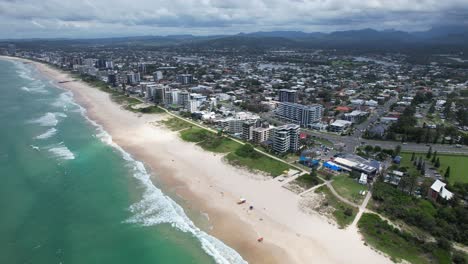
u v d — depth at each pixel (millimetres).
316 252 83938
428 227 93688
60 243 86188
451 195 110938
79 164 135750
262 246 86250
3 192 109750
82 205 104312
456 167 140875
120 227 93500
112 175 126688
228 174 131000
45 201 105875
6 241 85812
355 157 143750
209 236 90125
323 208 103938
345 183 121812
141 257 81875
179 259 81062
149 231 91938
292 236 90562
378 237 88938
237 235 90875
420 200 110312
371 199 109812
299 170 133375
